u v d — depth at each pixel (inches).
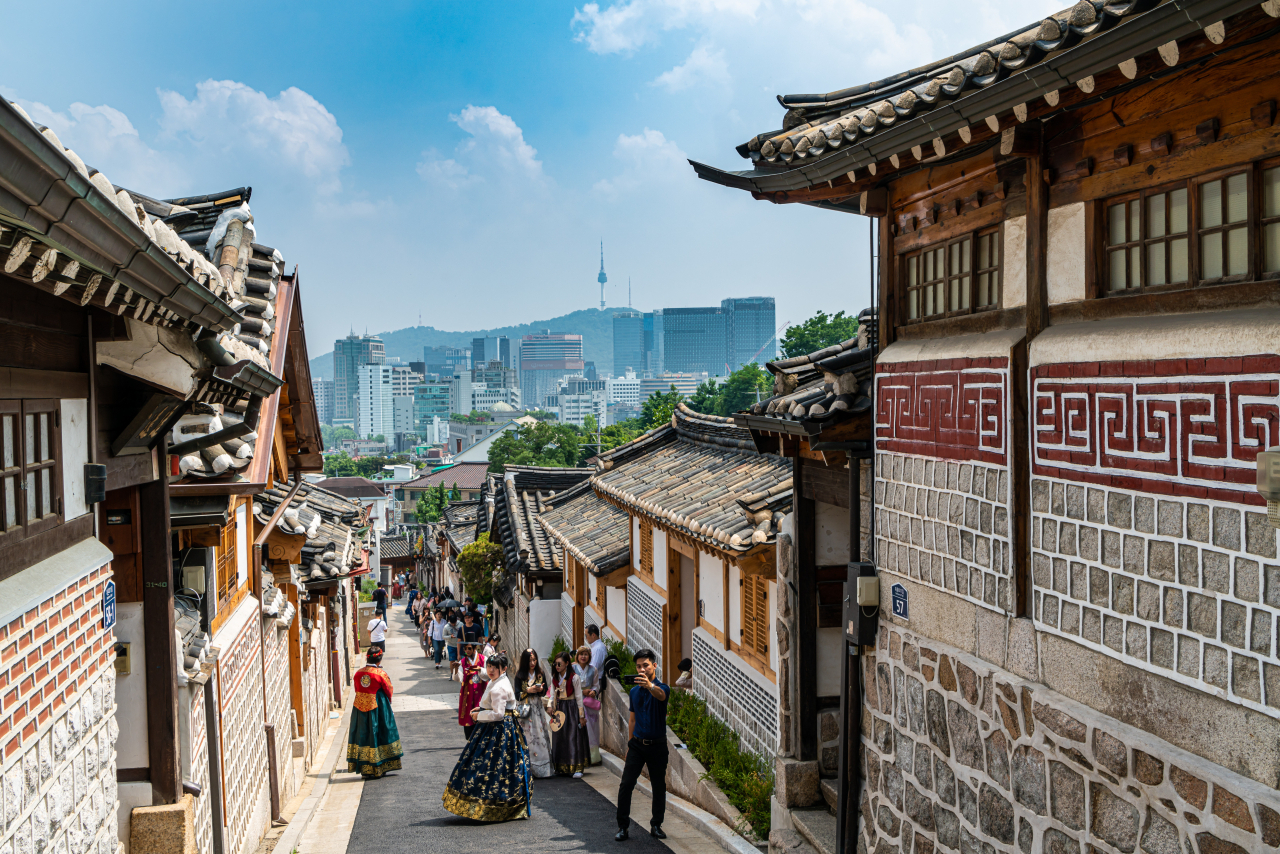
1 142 78.0
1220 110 141.6
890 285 234.4
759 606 361.4
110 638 173.9
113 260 116.7
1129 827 152.5
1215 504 138.9
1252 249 138.1
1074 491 167.3
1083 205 169.3
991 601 190.1
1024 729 178.2
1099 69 135.5
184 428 250.7
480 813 355.3
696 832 336.8
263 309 311.7
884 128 185.2
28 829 132.6
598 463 623.8
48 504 150.6
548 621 802.8
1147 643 151.4
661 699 328.8
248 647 360.8
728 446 529.3
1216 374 138.8
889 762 229.6
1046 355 173.9
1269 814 128.0
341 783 464.1
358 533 700.0
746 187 232.7
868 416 246.4
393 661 1148.5
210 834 270.8
